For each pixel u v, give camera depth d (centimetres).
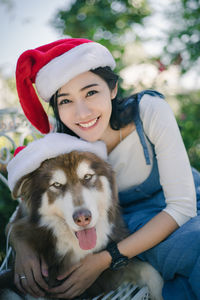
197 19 457
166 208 198
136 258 207
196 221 187
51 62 195
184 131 459
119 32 502
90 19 504
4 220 310
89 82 195
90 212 186
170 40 451
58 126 239
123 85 462
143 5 493
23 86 210
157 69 467
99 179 205
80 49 192
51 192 199
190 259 172
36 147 194
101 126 205
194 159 446
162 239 191
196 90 504
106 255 188
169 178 202
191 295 169
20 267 198
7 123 277
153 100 221
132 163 221
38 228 204
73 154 200
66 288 186
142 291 191
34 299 194
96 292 205
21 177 196
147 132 217
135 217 217
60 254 202
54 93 204
